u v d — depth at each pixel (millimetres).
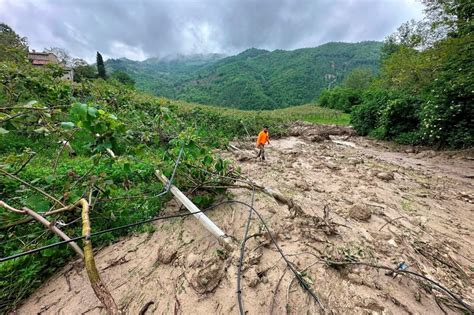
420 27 14812
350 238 3486
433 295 2564
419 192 5820
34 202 2779
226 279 2658
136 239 3453
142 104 10844
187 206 3650
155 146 6359
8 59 8453
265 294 2482
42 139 5902
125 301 2518
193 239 3393
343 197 5141
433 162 9461
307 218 3852
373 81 32375
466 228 4152
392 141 14180
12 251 2863
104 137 3039
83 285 2719
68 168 4414
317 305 2385
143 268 2943
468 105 9750
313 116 29891
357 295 2494
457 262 3174
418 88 14562
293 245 3258
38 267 2762
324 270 2830
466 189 6227
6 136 5598
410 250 3320
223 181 4574
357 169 7684
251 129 14617
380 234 3631
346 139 15883
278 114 26703
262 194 4703
